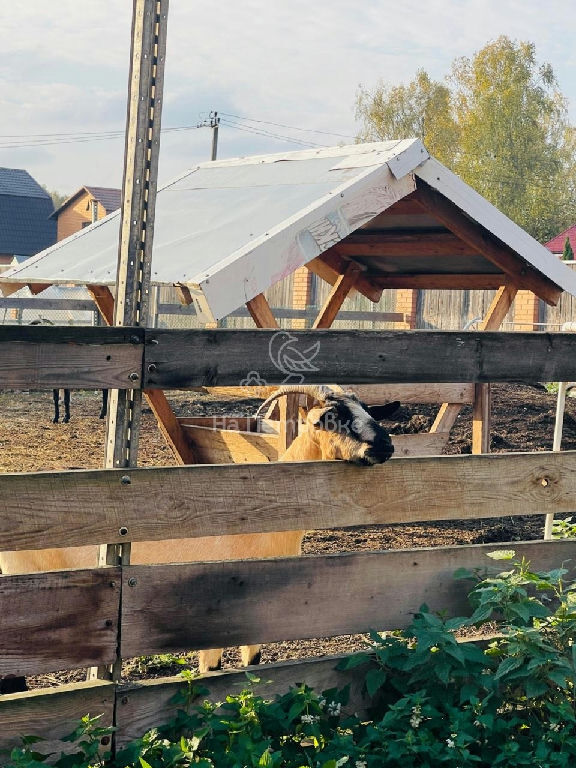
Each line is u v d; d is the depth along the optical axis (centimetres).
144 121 369
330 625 390
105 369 349
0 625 334
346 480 391
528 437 1207
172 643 362
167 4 368
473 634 542
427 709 369
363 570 394
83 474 344
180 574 361
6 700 335
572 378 429
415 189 636
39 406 1563
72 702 345
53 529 340
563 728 382
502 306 819
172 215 702
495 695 389
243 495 371
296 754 363
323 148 711
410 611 404
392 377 397
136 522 353
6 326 332
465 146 5456
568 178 5769
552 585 406
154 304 1788
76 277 631
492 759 368
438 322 1916
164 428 659
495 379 416
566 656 388
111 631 352
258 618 376
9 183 6378
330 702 381
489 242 704
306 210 560
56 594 342
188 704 362
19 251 6003
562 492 430
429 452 830
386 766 356
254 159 779
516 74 5341
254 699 364
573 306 1789
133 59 373
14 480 333
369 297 924
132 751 343
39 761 329
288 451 501
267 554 479
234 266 511
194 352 362
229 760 341
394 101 5647
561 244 4281
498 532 823
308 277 2012
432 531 823
